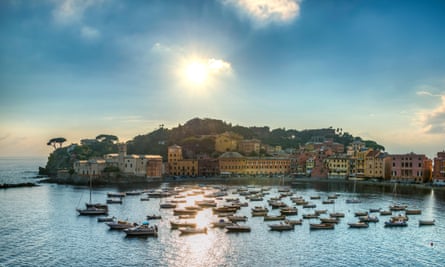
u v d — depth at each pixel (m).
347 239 129.62
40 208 182.12
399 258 111.44
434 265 106.25
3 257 109.06
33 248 116.94
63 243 121.94
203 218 160.50
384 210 184.00
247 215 168.12
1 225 145.38
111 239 126.25
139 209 180.88
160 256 110.19
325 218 158.12
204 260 107.38
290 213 173.12
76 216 162.12
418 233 139.00
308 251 116.00
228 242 123.88
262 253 113.50
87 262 105.44
